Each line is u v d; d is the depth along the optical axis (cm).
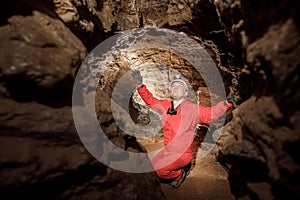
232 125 199
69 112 157
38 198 141
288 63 116
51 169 139
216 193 222
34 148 138
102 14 244
